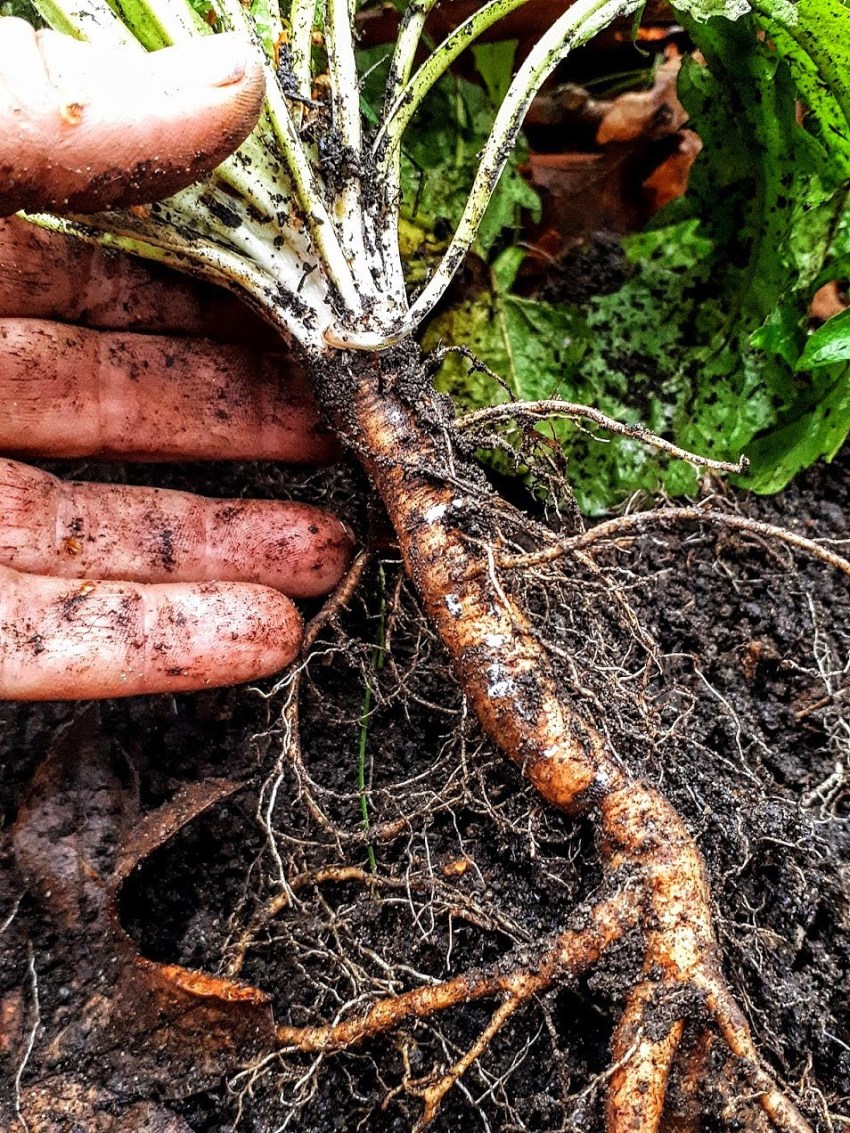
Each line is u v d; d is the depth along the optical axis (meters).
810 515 0.18
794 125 0.16
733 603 0.17
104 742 0.15
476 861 0.15
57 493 0.15
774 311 0.16
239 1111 0.13
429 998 0.13
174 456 0.16
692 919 0.12
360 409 0.14
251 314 0.16
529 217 0.20
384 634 0.16
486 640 0.13
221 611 0.14
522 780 0.14
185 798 0.14
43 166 0.11
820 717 0.16
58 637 0.13
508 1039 0.14
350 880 0.15
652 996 0.12
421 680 0.16
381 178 0.14
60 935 0.14
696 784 0.14
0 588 0.13
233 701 0.16
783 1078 0.13
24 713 0.15
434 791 0.15
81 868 0.14
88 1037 0.13
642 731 0.14
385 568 0.17
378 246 0.14
